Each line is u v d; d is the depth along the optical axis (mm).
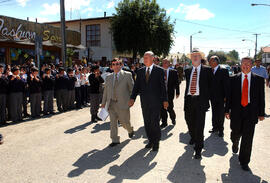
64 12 11656
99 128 6402
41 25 13734
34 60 14289
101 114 5051
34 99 7805
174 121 6848
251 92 3764
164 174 3611
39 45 9094
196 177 3520
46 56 15211
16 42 12188
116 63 4906
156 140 4645
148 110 4637
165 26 23188
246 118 3779
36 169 3797
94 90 7086
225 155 4434
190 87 4488
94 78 7078
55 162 4074
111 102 4949
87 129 6297
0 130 6219
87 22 25031
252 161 4156
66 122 7148
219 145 5020
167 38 23578
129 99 5020
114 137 4961
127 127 5234
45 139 5391
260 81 3783
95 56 24516
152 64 4652
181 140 5328
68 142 5176
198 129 4320
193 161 4129
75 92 9727
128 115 5094
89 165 3949
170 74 6574
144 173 3646
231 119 4008
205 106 4363
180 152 4570
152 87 4578
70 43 16250
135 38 21703
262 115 3803
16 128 6414
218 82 5629
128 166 3910
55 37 14789
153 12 22438
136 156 4359
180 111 8867
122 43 22266
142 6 21906
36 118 7773
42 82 8195
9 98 7172
